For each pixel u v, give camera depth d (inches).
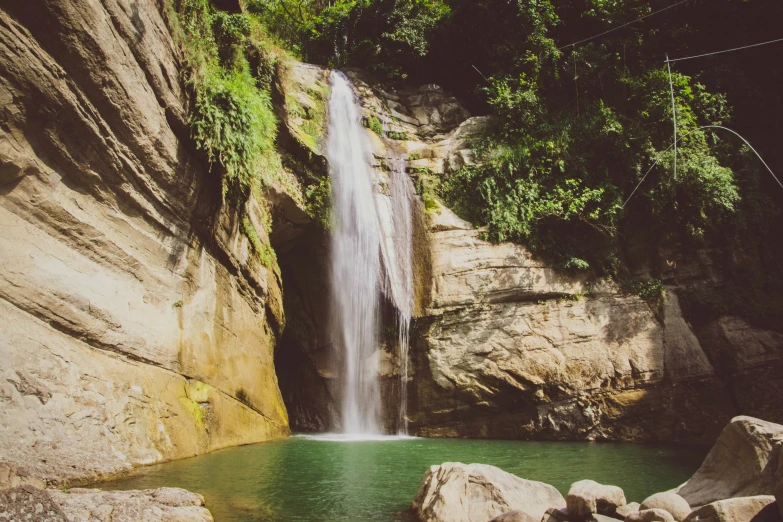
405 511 269.7
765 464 241.6
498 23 895.1
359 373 712.4
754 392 647.1
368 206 742.5
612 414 658.8
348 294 717.3
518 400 678.5
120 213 371.6
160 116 392.5
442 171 800.9
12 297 295.9
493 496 257.3
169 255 419.2
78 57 313.6
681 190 736.3
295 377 741.3
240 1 587.5
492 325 697.6
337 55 993.5
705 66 834.8
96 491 244.8
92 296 342.0
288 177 672.4
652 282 719.7
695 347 679.1
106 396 329.7
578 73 819.4
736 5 839.1
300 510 265.0
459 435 684.1
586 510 232.2
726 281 716.7
